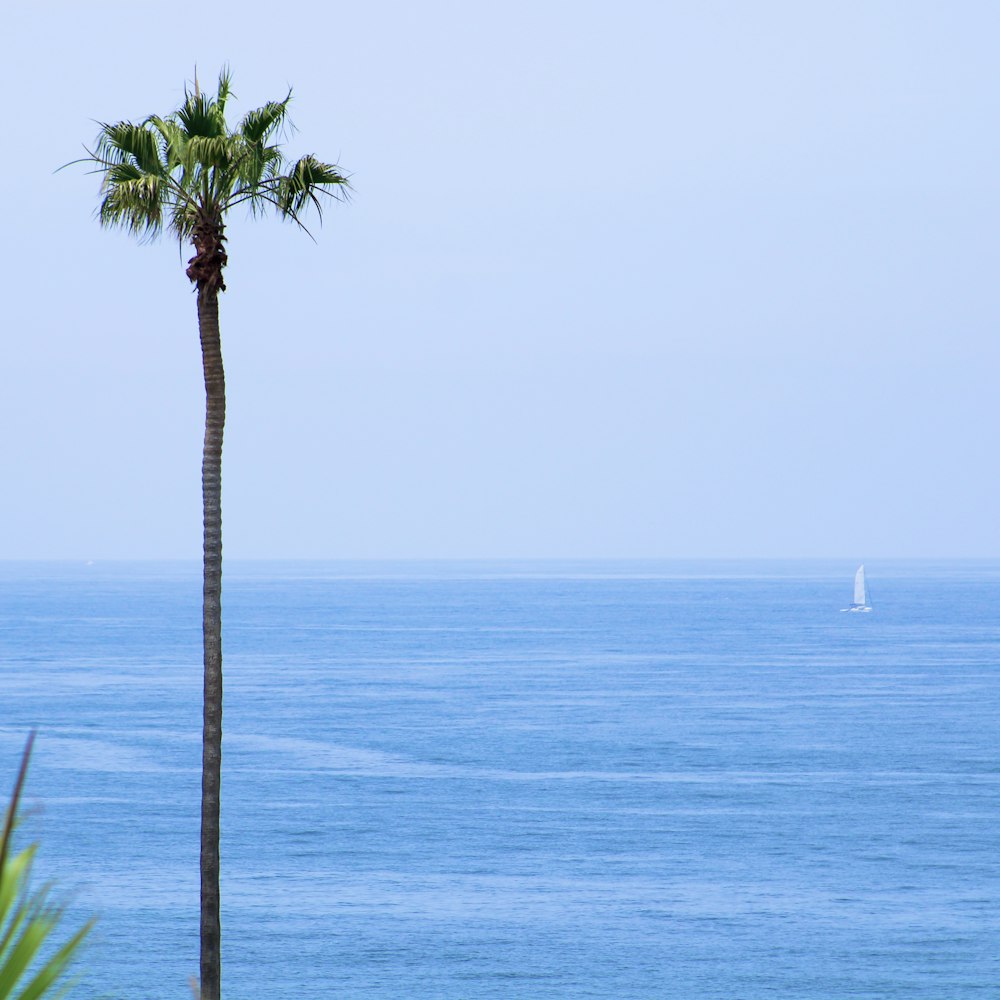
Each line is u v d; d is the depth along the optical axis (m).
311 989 79.56
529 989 79.62
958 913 97.94
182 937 90.88
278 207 43.66
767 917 97.12
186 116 42.41
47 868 114.69
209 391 42.78
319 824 135.75
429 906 100.69
